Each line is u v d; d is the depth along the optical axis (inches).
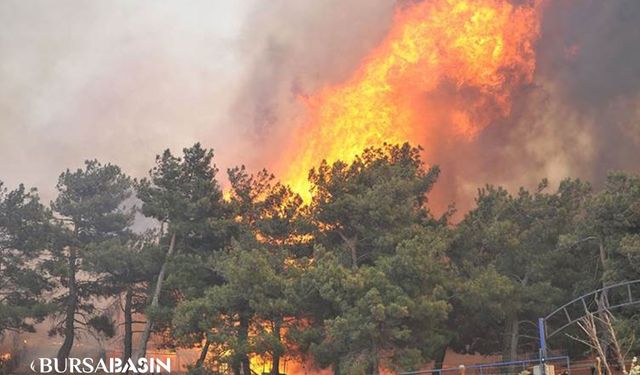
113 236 2401.6
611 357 1481.3
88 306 2337.6
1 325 2069.4
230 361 1637.6
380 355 1609.3
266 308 1665.8
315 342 1706.4
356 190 1921.8
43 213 2236.7
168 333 2102.6
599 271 1879.9
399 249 1657.2
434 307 1598.2
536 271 1894.7
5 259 2185.0
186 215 2066.9
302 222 1936.5
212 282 2030.0
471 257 1963.6
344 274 1627.7
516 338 1870.1
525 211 2044.8
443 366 1956.2
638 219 1657.2
